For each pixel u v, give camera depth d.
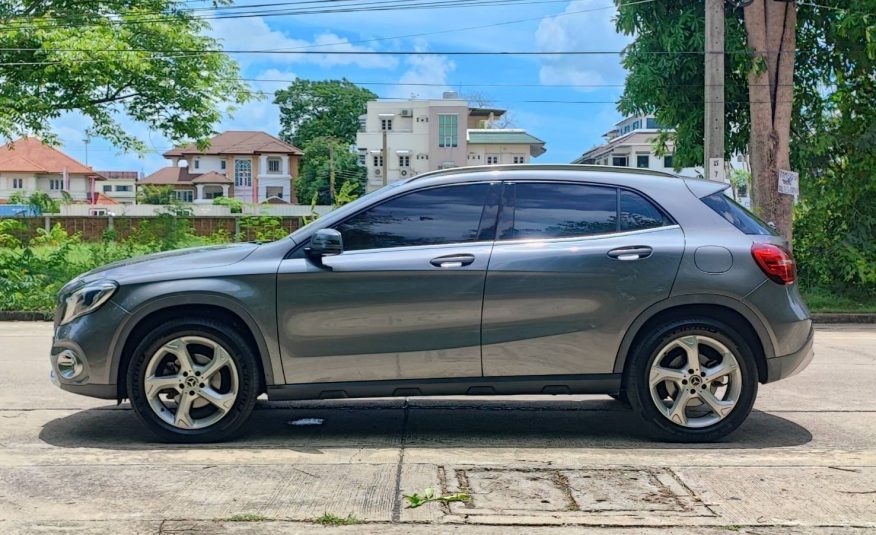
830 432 5.68
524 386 5.25
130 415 6.10
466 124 74.00
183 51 22.48
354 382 5.20
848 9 16.28
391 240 5.30
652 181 5.51
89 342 5.13
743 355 5.23
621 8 17.41
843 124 17.72
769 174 16.08
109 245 17.47
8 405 6.46
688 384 5.24
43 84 21.31
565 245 5.26
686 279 5.20
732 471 4.63
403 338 5.18
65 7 22.30
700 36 16.75
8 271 15.87
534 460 4.87
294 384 5.19
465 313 5.17
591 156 64.62
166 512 3.92
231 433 5.23
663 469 4.66
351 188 19.02
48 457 4.89
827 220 18.11
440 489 4.28
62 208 71.69
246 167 84.19
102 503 4.05
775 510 3.99
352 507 4.00
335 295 5.15
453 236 5.31
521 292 5.18
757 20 15.77
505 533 3.69
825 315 16.08
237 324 5.22
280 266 5.18
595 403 6.64
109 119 22.97
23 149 81.25
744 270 5.23
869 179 17.48
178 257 5.38
